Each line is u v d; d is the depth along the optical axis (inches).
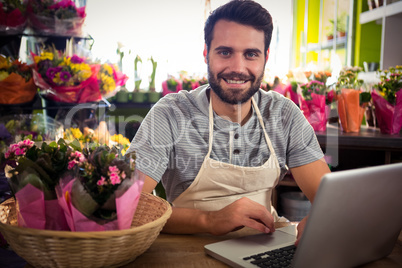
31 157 36.2
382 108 95.8
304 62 153.0
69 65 64.1
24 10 64.6
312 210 28.0
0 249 42.5
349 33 132.6
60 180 32.9
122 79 74.1
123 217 33.3
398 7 101.6
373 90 97.6
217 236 43.3
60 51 67.2
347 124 99.5
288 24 152.2
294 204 97.3
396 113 94.3
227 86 53.4
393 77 94.3
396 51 109.6
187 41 143.9
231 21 51.5
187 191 55.1
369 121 110.6
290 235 41.6
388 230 35.1
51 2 65.7
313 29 151.8
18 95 62.2
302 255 29.1
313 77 101.3
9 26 63.0
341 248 31.5
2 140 56.0
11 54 65.3
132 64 116.0
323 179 27.4
